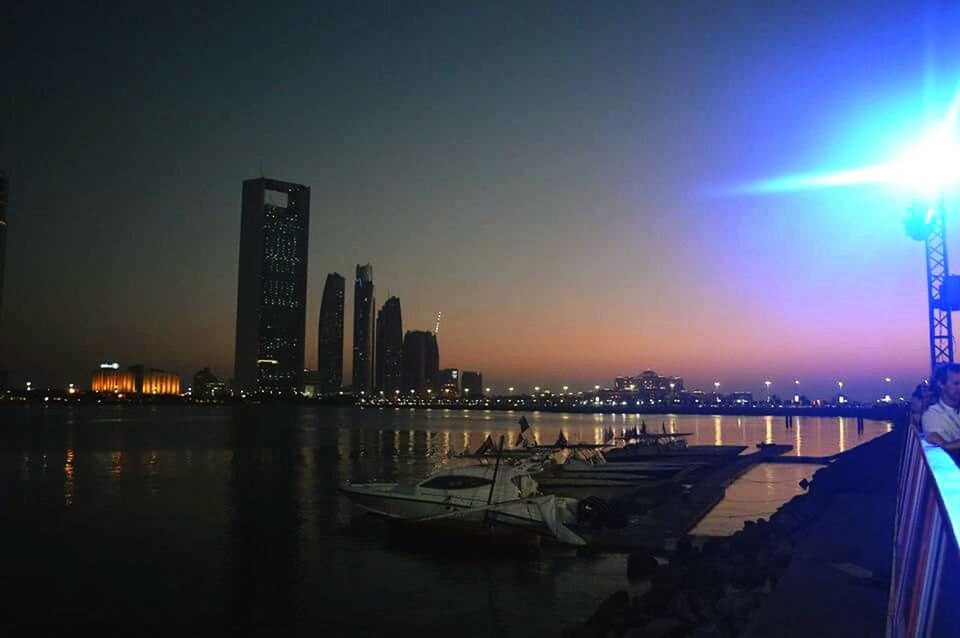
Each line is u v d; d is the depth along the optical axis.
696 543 28.86
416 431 176.88
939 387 8.98
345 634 21.08
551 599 23.91
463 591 25.02
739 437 146.00
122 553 31.50
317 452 99.25
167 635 21.11
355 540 33.47
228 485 57.97
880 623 11.53
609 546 30.08
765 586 19.89
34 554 31.39
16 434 144.88
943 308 47.59
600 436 163.38
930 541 3.15
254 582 26.56
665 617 17.36
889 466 29.27
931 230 38.66
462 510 33.22
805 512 26.72
